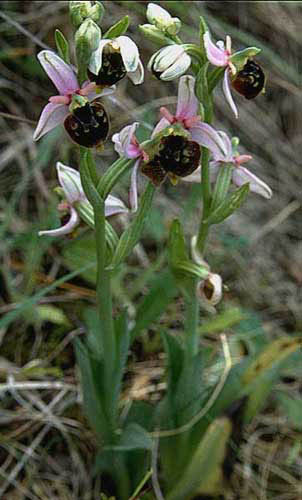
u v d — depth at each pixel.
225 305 0.49
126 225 0.49
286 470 0.44
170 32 0.33
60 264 0.47
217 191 0.36
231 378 0.39
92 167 0.34
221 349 0.46
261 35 0.58
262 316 0.49
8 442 0.42
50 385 0.43
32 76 0.51
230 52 0.34
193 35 0.54
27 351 0.45
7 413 0.43
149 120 0.51
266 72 0.56
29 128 0.50
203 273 0.36
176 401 0.39
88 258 0.45
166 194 0.52
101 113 0.32
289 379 0.46
